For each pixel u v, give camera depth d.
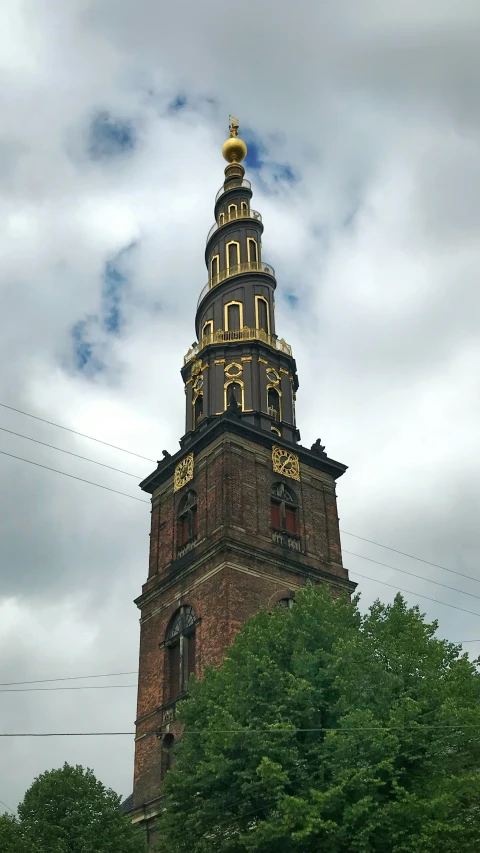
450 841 27.56
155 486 57.72
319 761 29.62
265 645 33.84
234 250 65.88
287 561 49.41
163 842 33.34
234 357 58.94
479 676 32.22
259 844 29.56
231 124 74.69
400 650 32.34
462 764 29.56
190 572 49.50
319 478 55.72
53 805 40.53
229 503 49.50
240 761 30.97
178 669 48.09
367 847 27.12
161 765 45.41
